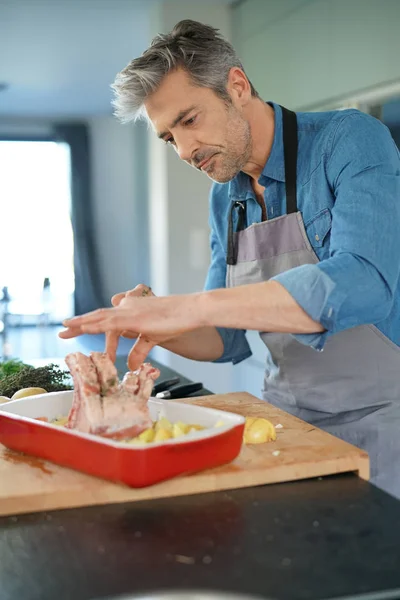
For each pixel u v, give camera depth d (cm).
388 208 127
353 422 153
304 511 100
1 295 789
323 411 156
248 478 110
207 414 124
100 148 901
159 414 130
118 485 105
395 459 149
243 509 102
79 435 105
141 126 845
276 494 107
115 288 921
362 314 118
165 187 405
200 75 132
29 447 116
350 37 298
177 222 408
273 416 143
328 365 154
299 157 150
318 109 326
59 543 91
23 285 891
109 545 91
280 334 159
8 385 167
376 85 284
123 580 81
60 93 706
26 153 894
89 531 95
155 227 430
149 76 131
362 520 97
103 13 430
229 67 137
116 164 903
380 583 80
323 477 115
